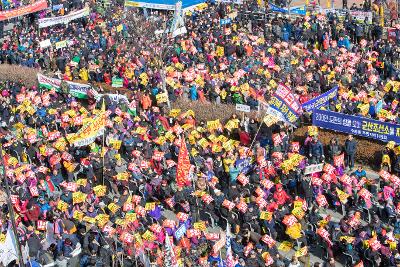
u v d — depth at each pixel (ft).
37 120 124.47
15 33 180.04
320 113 116.78
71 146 111.34
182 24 157.28
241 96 126.31
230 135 119.03
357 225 87.56
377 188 98.94
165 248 74.69
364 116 115.03
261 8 181.16
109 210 93.56
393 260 81.35
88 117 119.65
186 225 87.76
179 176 95.55
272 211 91.71
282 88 105.91
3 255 78.07
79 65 152.35
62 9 191.42
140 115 125.49
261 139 115.14
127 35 166.50
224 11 177.99
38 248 88.33
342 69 137.80
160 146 111.86
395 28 161.89
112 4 191.72
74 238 87.71
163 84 131.64
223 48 151.53
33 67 158.10
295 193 99.86
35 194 97.25
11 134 119.96
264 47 154.51
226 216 92.43
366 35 159.84
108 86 142.82
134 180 102.37
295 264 81.97
